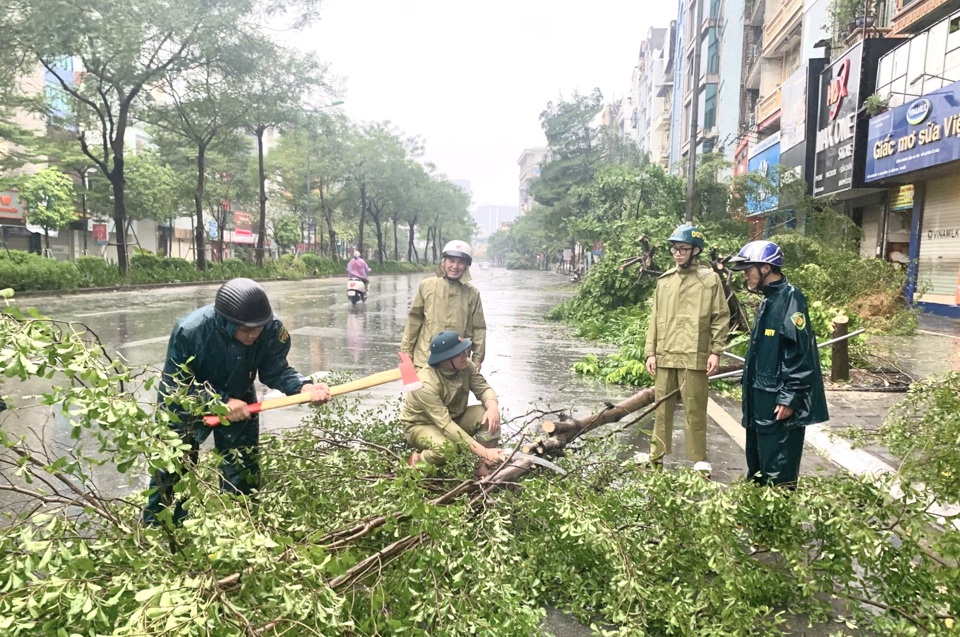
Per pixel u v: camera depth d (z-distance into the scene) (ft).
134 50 62.49
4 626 5.11
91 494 6.86
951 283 46.34
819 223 54.03
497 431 13.04
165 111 83.97
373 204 182.91
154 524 7.80
